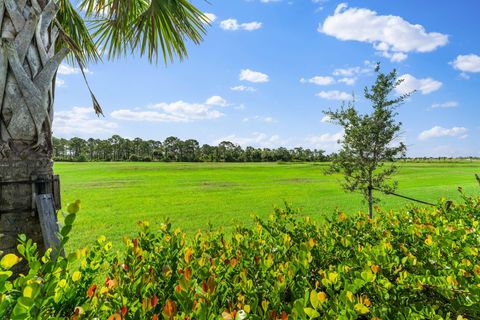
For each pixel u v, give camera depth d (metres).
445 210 4.21
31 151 3.03
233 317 1.41
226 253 2.58
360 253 2.52
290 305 1.74
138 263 2.12
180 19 4.79
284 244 2.62
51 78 3.18
